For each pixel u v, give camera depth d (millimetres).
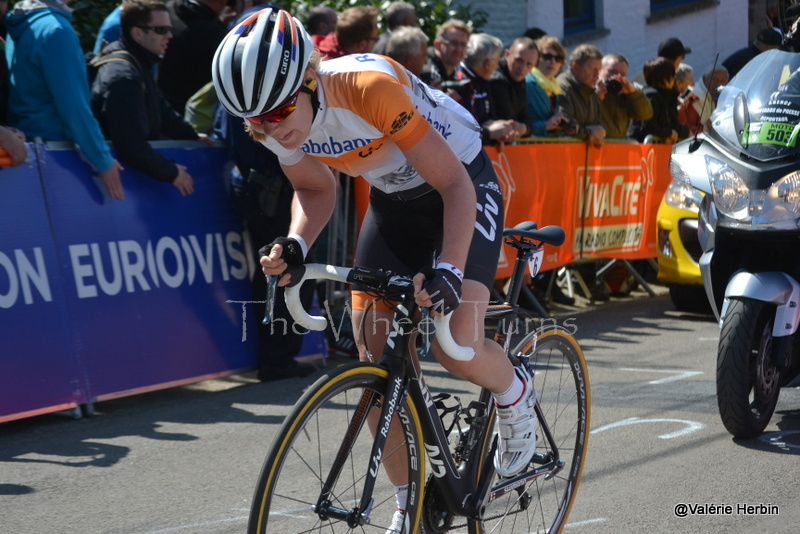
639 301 14172
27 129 8406
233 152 9195
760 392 7391
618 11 22453
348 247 11172
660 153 15320
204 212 9312
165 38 9047
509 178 11844
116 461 7145
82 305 8273
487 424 5086
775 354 7293
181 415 8383
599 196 13758
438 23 15547
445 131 4855
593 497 6270
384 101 4215
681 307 13125
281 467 4016
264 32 3996
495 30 19859
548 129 12969
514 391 5039
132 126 8641
